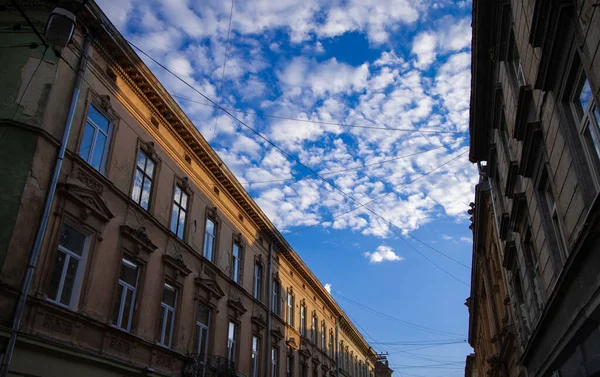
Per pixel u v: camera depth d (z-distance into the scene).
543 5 8.50
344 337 44.22
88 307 13.46
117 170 15.62
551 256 11.57
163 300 17.39
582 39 7.61
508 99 14.38
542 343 13.49
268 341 25.78
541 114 10.45
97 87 15.14
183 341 17.98
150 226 16.97
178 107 19.05
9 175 11.98
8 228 11.42
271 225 28.17
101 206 14.45
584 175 8.65
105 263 14.41
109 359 13.66
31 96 12.97
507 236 17.80
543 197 12.05
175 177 19.23
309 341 33.19
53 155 12.93
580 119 8.80
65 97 13.62
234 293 23.08
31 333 11.47
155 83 17.66
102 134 15.32
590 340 9.49
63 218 13.02
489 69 16.27
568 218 9.83
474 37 15.48
